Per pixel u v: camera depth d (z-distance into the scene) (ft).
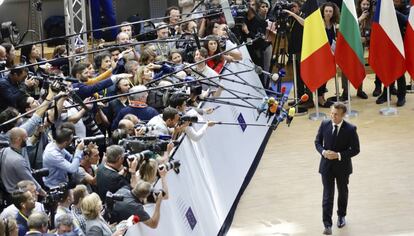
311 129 57.41
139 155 32.99
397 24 58.03
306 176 49.14
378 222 42.16
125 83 41.42
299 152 53.21
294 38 60.08
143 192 31.55
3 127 36.52
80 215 31.24
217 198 42.55
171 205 35.55
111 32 60.95
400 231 40.98
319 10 56.65
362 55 58.39
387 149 52.65
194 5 61.52
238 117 50.78
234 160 47.50
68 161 35.53
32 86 42.98
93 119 41.47
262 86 59.21
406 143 53.52
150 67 43.98
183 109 40.78
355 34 57.82
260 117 55.21
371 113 59.98
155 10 81.10
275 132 57.36
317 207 44.55
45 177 34.96
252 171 50.47
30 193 30.14
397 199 44.96
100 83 40.91
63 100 36.81
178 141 38.50
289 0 63.57
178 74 46.01
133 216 29.60
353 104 62.28
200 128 42.16
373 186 46.98
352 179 48.19
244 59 56.85
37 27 75.92
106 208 31.94
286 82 68.95
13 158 33.32
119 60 47.91
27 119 38.86
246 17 59.88
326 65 57.21
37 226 28.02
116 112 42.29
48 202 31.01
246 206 45.50
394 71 58.70
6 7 76.43
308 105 61.72
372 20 63.67
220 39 52.31
